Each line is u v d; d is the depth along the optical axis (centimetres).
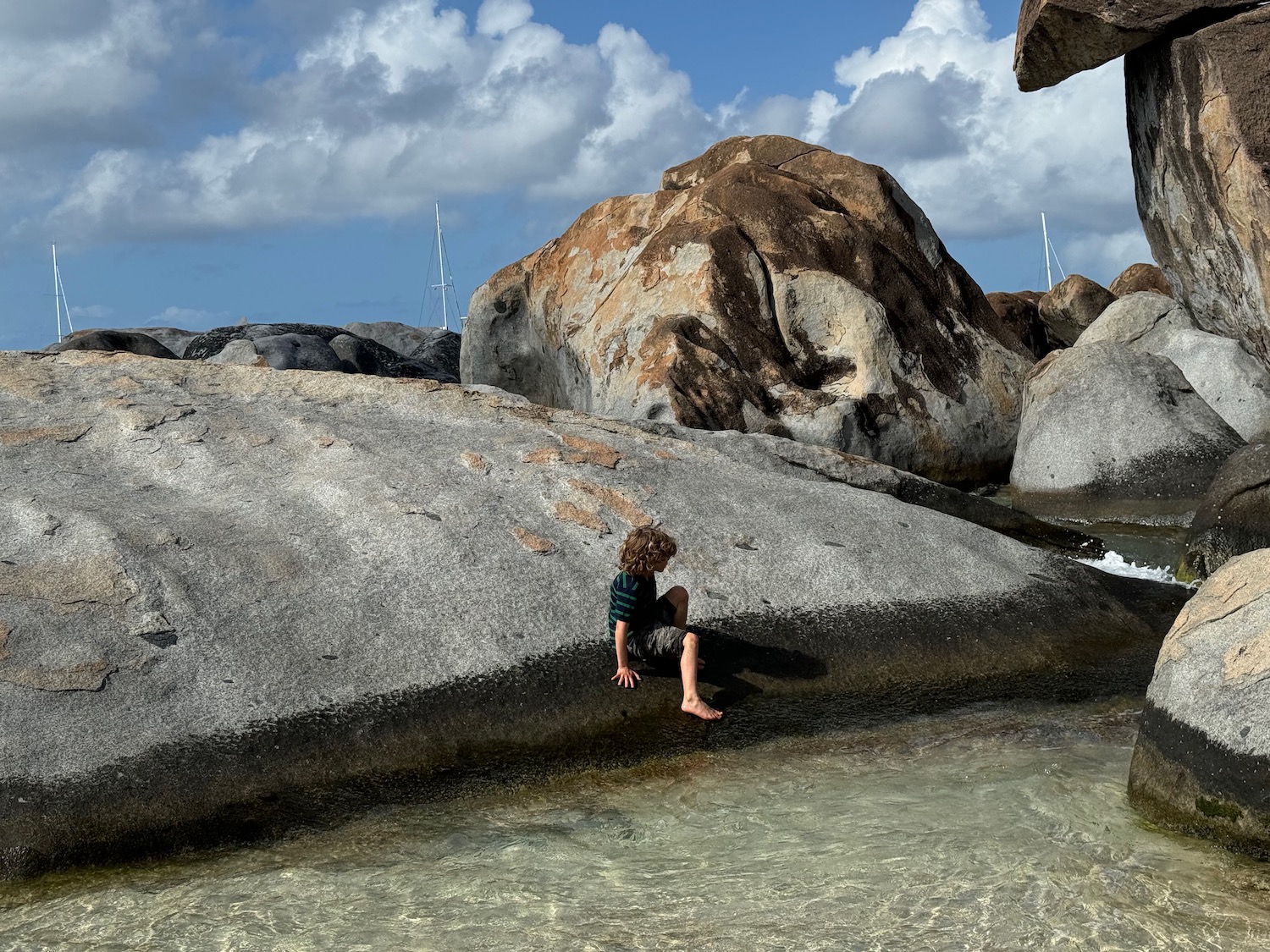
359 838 445
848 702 573
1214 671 430
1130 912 363
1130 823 433
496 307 1577
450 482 673
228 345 1898
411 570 594
